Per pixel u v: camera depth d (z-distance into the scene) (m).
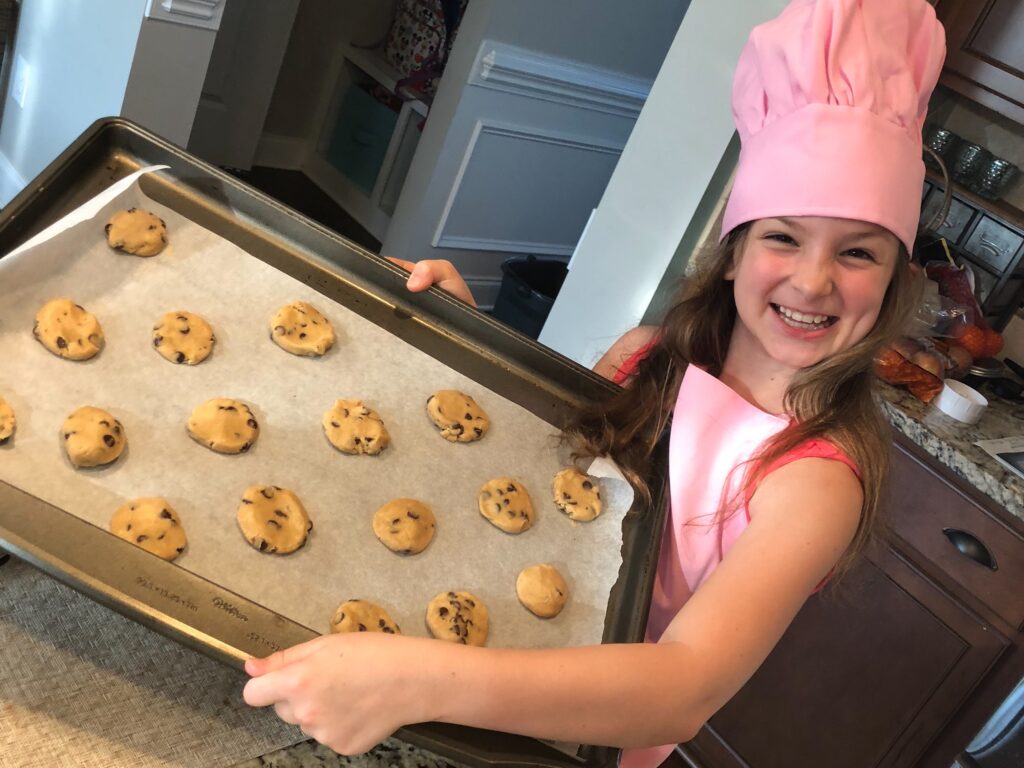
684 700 0.69
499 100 3.00
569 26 2.97
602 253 2.14
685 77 1.90
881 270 0.89
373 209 3.72
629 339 1.37
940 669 1.73
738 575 0.78
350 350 1.06
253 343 1.02
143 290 1.00
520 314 3.04
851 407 0.94
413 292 1.11
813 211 0.86
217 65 3.48
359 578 0.86
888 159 0.86
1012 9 1.88
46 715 0.63
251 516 0.84
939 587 1.73
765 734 1.99
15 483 0.79
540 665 0.66
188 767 0.64
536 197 3.36
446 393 1.05
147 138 1.06
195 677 0.71
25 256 0.92
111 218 1.01
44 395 0.87
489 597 0.90
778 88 0.91
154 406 0.91
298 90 3.87
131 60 2.21
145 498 0.82
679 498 0.99
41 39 2.61
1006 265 2.08
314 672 0.62
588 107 3.22
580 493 1.02
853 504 0.86
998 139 2.18
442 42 3.48
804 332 0.91
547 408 1.10
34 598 0.72
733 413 0.97
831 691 1.89
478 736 0.69
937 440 1.72
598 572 0.96
